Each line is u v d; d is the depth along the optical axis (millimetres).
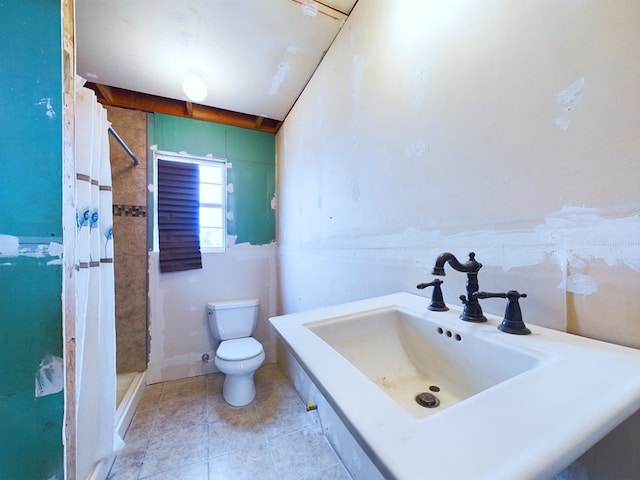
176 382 2162
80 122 1138
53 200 798
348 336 736
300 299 2002
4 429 749
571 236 547
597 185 508
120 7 1302
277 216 2576
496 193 693
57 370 803
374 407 344
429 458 258
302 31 1466
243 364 1822
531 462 247
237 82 1894
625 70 470
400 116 1035
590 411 311
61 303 809
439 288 768
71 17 840
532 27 609
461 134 788
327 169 1601
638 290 462
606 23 492
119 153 2064
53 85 793
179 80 1869
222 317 2215
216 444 1460
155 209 2180
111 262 1369
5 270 754
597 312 513
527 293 627
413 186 972
